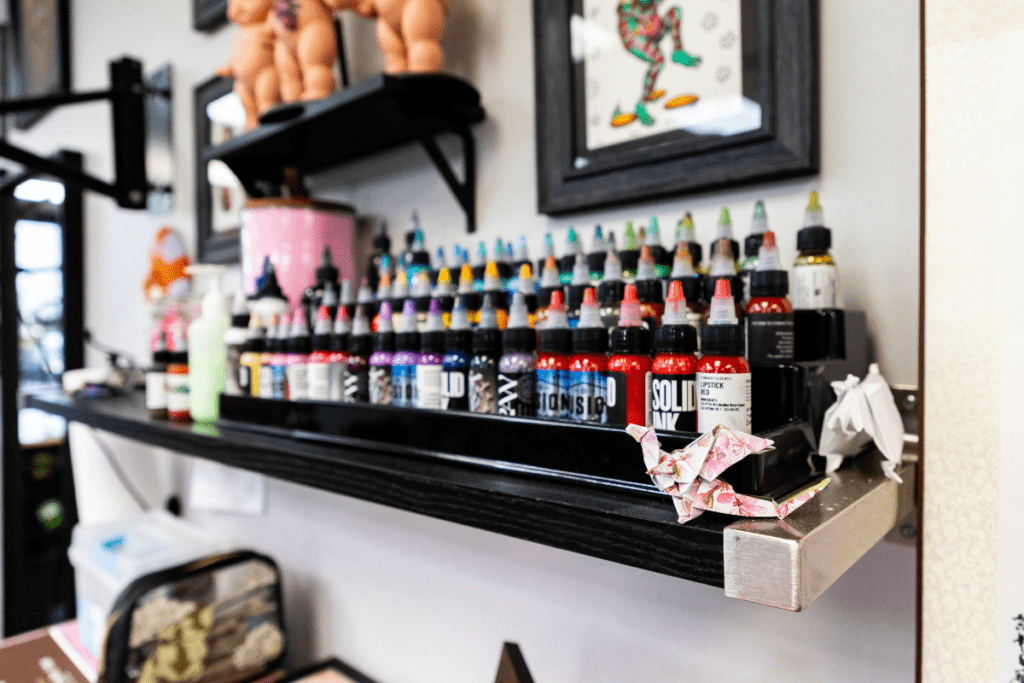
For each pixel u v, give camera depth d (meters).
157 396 1.19
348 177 1.31
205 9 1.57
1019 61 0.51
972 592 0.53
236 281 1.56
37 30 2.54
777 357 0.58
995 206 0.52
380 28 0.95
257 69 1.12
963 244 0.53
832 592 0.70
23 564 2.11
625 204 0.87
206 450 0.90
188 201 1.74
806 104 0.70
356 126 1.05
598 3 0.88
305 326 0.92
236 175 1.30
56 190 2.25
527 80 0.99
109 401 1.48
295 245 1.14
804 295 0.64
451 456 0.66
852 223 0.70
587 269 0.72
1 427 2.09
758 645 0.76
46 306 2.35
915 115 0.66
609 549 0.47
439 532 1.10
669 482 0.44
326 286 1.02
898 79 0.67
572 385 0.63
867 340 0.69
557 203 0.91
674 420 0.54
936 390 0.55
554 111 0.92
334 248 1.19
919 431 0.56
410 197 1.17
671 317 0.56
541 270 0.84
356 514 1.25
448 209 1.11
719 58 0.77
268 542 1.48
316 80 1.03
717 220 0.79
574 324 0.70
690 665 0.81
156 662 1.06
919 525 0.56
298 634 1.40
